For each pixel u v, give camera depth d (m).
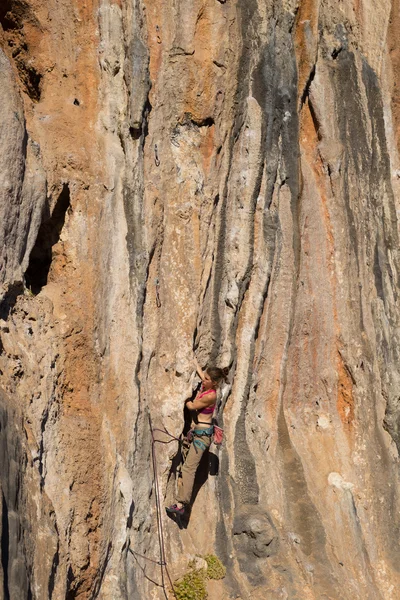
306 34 22.47
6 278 15.07
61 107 17.98
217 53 20.31
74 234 17.20
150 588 17.09
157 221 18.75
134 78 18.09
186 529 18.81
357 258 23.78
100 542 15.45
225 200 20.94
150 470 17.91
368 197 24.58
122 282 17.66
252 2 21.14
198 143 20.33
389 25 26.33
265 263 21.64
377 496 21.92
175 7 19.66
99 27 18.39
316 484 21.59
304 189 23.08
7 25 18.31
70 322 16.59
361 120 24.67
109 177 17.77
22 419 13.88
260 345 21.94
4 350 14.41
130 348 17.53
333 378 23.34
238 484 20.48
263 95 21.39
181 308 19.28
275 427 22.16
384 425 23.48
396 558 20.86
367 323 23.80
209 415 18.88
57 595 13.36
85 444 15.77
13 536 11.98
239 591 18.36
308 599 18.80
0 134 14.74
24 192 15.38
